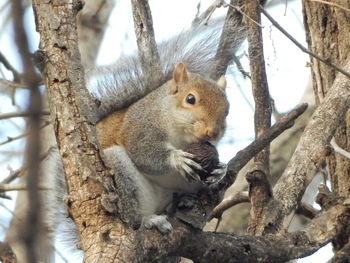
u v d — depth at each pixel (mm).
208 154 8336
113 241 5926
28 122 2994
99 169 6207
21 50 2809
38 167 2816
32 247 2908
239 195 9914
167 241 6543
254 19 10000
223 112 10289
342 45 10312
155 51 11430
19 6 2754
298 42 8641
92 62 15008
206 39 12531
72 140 6285
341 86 9531
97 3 15445
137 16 11430
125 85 11312
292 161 8969
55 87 6461
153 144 10055
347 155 8828
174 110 10242
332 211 8492
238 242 7219
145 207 10016
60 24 6617
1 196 10000
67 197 6199
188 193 8070
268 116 9531
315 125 9227
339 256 7918
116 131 10375
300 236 7934
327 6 10508
